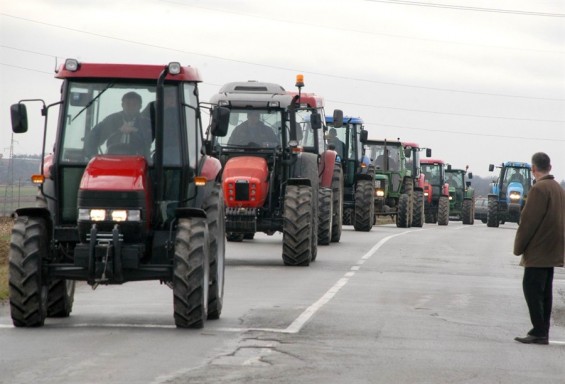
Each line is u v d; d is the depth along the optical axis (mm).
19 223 30422
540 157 30953
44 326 30797
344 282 47219
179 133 32562
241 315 34156
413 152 123125
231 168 54562
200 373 22922
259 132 56281
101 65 32500
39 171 33531
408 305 39031
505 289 47406
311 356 25844
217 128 33969
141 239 30484
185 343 27500
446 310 38000
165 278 30547
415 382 22812
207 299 31922
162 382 21750
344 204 96125
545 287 30750
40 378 22047
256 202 54062
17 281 29828
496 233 109500
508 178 138625
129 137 32281
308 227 54875
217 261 32688
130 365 23844
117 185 30141
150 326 31000
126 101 32469
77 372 22812
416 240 83875
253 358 25203
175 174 32469
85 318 32969
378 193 110500
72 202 32406
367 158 104000
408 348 27969
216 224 32906
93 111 32469
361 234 90500
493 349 28656
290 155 56312
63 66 32969
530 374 24641
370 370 24156
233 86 57562
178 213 31000
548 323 30688
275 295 40906
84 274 30031
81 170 32281
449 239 88938
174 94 32719
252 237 78438
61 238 31672
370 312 36125
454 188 162625
